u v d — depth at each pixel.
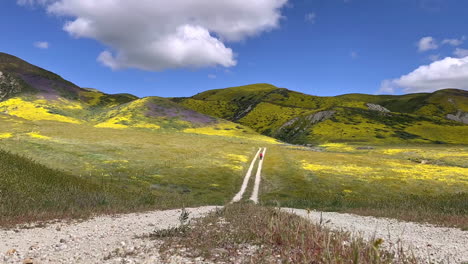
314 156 90.81
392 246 9.91
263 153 95.62
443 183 56.34
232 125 161.50
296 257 6.00
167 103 176.12
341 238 6.73
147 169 57.34
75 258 7.25
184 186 49.09
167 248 7.80
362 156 94.12
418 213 21.20
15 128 92.12
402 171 67.69
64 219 14.70
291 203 31.94
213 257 6.94
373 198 46.81
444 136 163.88
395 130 173.50
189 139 111.88
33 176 24.70
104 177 47.94
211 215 15.58
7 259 7.33
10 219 13.43
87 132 100.94
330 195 47.25
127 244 8.67
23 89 167.75
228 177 58.44
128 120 142.00
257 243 8.19
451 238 12.62
